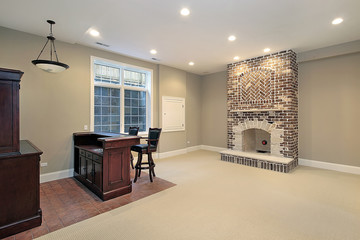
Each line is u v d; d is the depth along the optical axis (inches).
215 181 138.4
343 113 160.7
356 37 143.0
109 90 184.9
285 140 172.9
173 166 179.9
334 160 165.3
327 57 165.0
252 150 212.2
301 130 181.9
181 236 75.7
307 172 158.2
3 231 75.4
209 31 132.0
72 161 152.4
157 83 217.8
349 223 84.3
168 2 97.6
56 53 141.9
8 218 77.4
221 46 160.2
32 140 134.6
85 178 129.9
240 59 197.3
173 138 232.2
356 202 104.2
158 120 218.4
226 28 127.5
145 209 97.9
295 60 176.6
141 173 158.4
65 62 149.2
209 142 270.1
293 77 171.9
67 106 150.1
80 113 156.9
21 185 80.4
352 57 155.9
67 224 84.6
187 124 257.3
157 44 156.2
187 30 130.5
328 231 78.5
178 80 238.1
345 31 132.6
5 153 78.7
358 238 74.0
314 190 120.8
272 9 104.6
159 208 98.9
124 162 116.3
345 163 159.9
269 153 192.5
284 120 173.0
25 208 81.0
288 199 108.3
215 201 106.5
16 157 79.2
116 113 189.6
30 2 95.1
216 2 97.9
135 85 205.9
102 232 78.7
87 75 160.9
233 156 192.7
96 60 169.5
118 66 188.5
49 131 141.8
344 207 98.8
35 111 135.7
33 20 114.2
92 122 163.3
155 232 78.5
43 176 138.8
